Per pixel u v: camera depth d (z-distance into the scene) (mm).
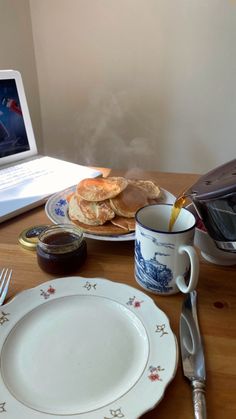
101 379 367
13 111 953
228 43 1247
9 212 703
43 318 446
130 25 1282
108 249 620
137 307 456
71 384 362
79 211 646
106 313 454
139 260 500
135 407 331
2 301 482
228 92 1329
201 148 1455
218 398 357
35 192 790
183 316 464
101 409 333
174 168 1516
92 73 1393
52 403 342
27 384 361
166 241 458
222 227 455
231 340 433
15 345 407
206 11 1211
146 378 359
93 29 1314
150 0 1226
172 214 522
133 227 619
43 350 400
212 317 470
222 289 523
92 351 399
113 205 642
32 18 1336
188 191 491
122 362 386
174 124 1427
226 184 412
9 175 877
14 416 327
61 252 536
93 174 911
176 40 1275
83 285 494
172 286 493
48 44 1372
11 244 631
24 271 557
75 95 1446
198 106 1375
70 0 1278
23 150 993
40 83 1450
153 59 1323
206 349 418
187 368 384
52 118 1511
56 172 911
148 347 397
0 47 1198
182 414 344
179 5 1218
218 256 561
